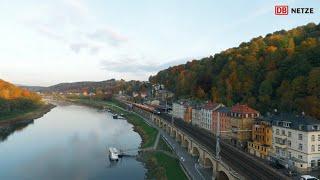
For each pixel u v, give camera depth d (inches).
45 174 4426.7
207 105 6466.5
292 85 5339.6
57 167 4746.6
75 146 6102.4
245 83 6801.2
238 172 3134.8
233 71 7460.6
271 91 5974.4
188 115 7391.7
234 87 7076.8
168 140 5989.2
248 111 4909.0
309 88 5039.4
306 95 5118.1
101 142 6501.0
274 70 6304.1
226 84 7362.2
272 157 3934.5
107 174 4414.4
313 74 5027.1
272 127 4141.2
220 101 7106.3
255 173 3179.1
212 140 5019.7
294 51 6412.4
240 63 7711.6
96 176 4330.7
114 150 5305.1
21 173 4468.5
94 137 7052.2
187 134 5265.8
